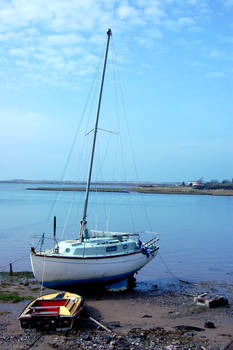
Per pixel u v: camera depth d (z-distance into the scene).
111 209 97.12
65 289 22.17
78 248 22.02
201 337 15.80
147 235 51.66
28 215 75.69
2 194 177.00
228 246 43.09
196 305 21.05
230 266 32.47
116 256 22.86
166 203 128.25
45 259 21.03
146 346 14.54
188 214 86.31
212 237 50.66
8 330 16.17
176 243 44.84
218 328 17.22
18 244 41.53
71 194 185.00
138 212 89.00
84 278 22.02
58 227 57.44
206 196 196.00
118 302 21.47
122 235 25.02
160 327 17.12
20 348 14.23
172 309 20.25
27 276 27.42
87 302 21.33
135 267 24.53
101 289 23.48
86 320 17.80
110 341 15.02
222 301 21.08
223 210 99.25
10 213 79.69
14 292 22.64
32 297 21.59
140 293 23.64
